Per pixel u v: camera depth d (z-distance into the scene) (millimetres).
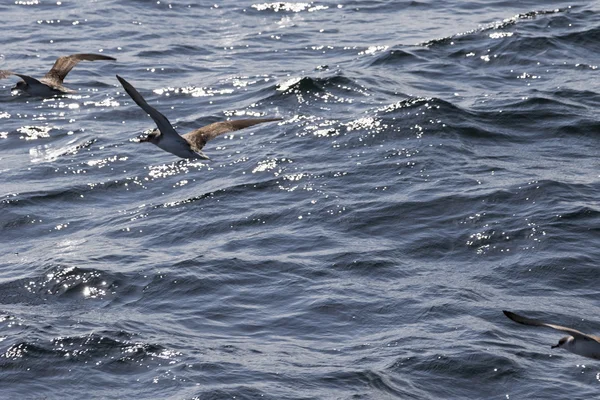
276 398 54594
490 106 99438
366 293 66875
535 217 75812
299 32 139000
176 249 75562
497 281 68312
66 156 96312
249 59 127250
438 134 92688
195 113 107562
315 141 94438
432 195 80750
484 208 77812
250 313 65188
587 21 128875
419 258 71875
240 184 86062
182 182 88875
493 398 55719
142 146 97562
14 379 57594
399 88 109625
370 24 141125
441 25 137625
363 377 56812
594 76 110750
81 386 56875
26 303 67938
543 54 118188
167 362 58750
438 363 58188
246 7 153000
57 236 80062
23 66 125375
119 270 71312
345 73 113250
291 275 69688
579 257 70375
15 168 94375
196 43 135625
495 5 147125
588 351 43750
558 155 89500
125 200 86750
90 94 114625
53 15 149875
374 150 90875
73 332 62531
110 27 143625
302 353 59906
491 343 60188
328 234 75875
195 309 66000
